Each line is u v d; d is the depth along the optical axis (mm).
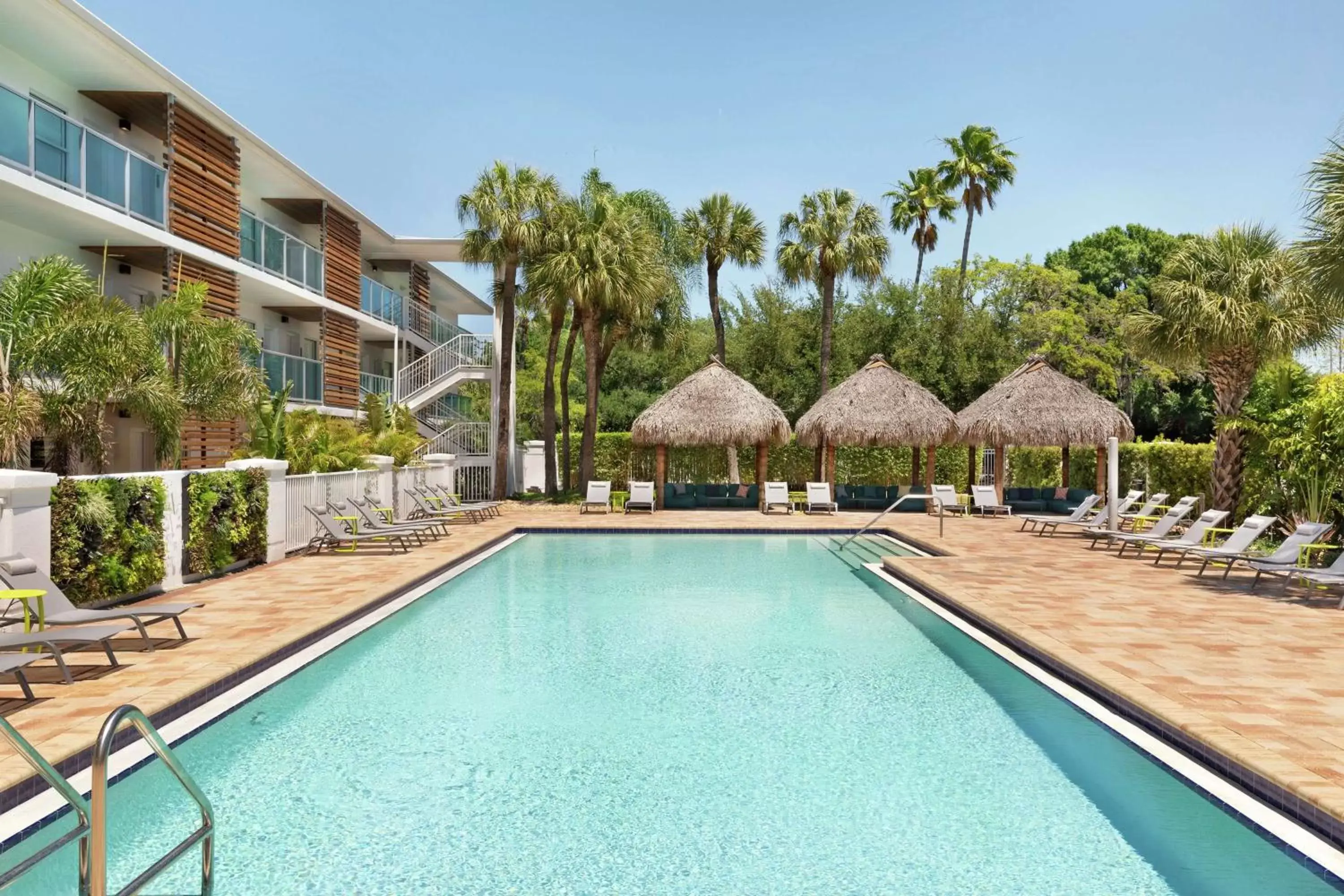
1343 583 8516
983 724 5652
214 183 17578
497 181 24562
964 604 8945
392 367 30672
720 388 23062
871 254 31078
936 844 3939
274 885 3521
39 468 13445
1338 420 12258
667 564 13609
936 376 33312
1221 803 4184
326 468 16578
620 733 5492
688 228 30641
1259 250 15398
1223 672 6082
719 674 6957
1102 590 9805
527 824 4160
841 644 8008
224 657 6512
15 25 13133
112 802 4348
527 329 46906
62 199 12883
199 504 10109
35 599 6414
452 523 18844
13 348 10242
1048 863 3740
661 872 3670
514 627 8766
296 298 21109
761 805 4391
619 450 29484
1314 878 3535
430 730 5543
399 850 3865
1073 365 37594
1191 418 42125
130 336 10969
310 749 5199
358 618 8742
